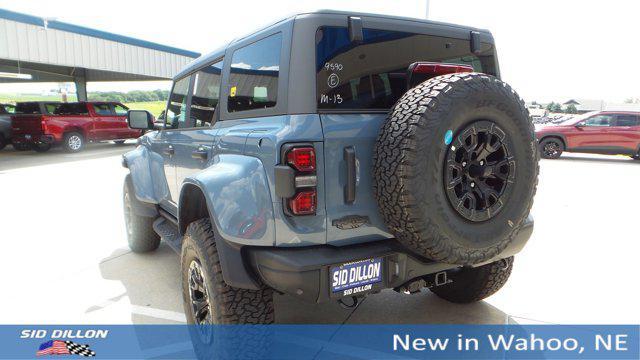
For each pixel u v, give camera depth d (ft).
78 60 57.36
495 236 6.75
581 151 44.55
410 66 7.34
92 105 51.21
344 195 6.60
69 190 26.89
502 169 6.77
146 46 69.26
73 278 12.51
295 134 6.28
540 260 13.76
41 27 52.16
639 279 12.09
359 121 6.72
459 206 6.34
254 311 7.18
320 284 6.32
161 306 10.67
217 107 8.94
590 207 21.54
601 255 14.21
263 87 7.29
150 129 12.69
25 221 19.24
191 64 10.78
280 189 6.17
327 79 6.70
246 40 8.04
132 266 13.51
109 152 50.37
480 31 8.70
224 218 6.70
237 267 6.87
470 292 10.00
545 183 29.22
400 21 7.52
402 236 6.37
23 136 47.26
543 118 83.92
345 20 6.94
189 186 7.99
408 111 6.14
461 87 6.23
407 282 7.34
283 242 6.37
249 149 6.93
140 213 13.32
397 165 6.01
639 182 29.58
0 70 69.97
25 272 13.03
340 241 6.68
